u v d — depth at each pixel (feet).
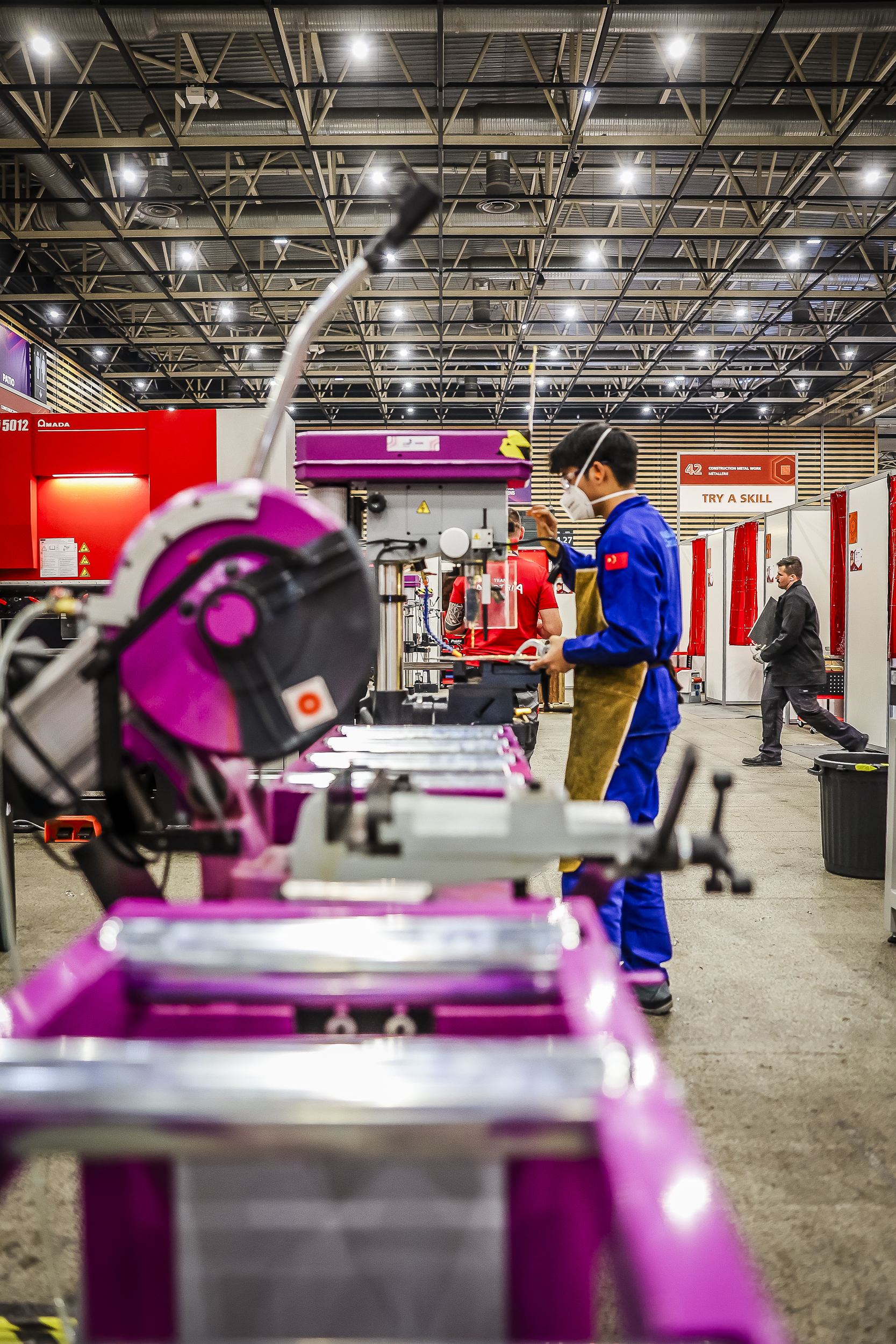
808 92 25.62
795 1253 5.19
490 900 3.83
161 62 24.48
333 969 2.78
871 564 22.94
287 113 26.61
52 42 22.79
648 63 27.73
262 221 33.68
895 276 39.17
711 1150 6.24
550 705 37.76
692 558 45.42
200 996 2.80
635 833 3.33
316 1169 2.39
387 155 29.99
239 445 15.10
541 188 32.35
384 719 7.54
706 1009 8.72
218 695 3.60
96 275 36.06
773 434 64.75
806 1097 6.99
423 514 7.48
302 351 4.43
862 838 13.25
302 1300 2.41
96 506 15.42
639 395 60.29
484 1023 2.83
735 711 38.45
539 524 7.95
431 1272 2.40
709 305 40.86
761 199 30.71
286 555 3.51
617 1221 1.60
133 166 28.48
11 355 35.35
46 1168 6.15
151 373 49.47
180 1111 1.82
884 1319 4.69
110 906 3.94
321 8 21.21
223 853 4.00
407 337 44.50
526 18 21.50
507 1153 1.87
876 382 54.70
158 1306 2.46
